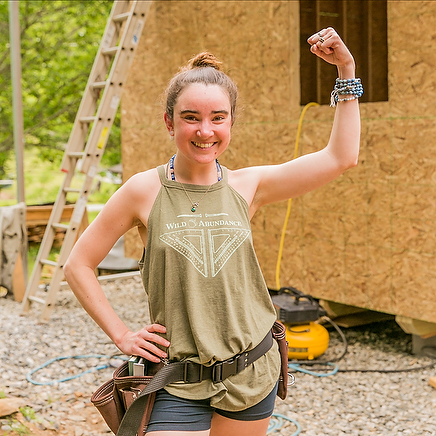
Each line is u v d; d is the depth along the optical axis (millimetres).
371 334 5387
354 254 4898
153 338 1791
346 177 4906
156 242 1775
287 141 5297
